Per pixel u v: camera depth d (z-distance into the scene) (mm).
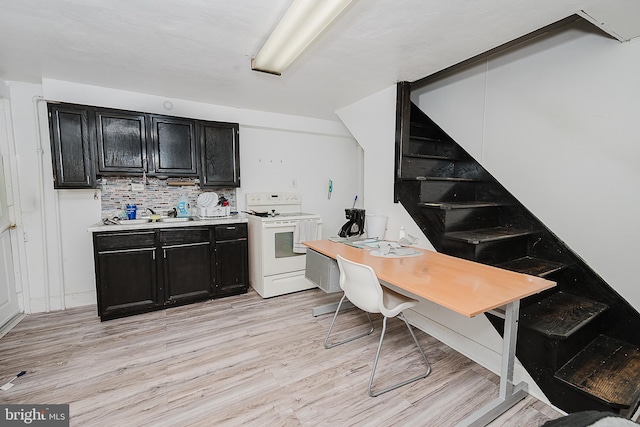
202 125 3238
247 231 3420
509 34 1919
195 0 1542
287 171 4199
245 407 1651
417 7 1610
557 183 2277
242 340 2373
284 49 1977
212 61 2324
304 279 3510
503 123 2631
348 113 3549
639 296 1892
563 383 1560
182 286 3018
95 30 1851
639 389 1472
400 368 2020
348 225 3047
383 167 3049
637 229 1883
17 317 2754
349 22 1772
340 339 2402
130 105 3055
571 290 2172
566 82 2182
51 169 2893
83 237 3045
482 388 1818
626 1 1485
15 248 2787
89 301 3105
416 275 1730
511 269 2092
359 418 1578
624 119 1903
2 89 2637
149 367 2010
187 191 3482
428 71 2537
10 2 1546
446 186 2752
